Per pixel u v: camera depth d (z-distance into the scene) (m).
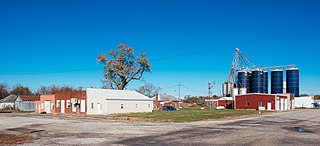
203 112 52.06
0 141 15.62
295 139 15.80
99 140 15.84
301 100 84.94
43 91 117.00
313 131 19.95
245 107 71.25
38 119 35.19
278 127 22.83
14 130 21.81
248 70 81.88
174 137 16.83
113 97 51.88
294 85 80.00
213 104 93.81
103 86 70.88
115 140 15.80
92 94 51.84
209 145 13.91
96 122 29.73
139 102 57.19
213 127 22.84
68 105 55.59
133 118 36.12
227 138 16.23
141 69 71.00
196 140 15.55
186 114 45.03
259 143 14.41
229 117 36.88
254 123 26.94
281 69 81.06
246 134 18.05
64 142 15.15
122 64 69.94
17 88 111.81
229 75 85.38
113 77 70.50
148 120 32.56
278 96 68.62
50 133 19.39
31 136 17.84
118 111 52.53
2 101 86.19
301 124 25.89
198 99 127.12
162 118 35.56
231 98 79.31
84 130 21.14
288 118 34.62
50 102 59.97
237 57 82.25
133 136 17.48
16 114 51.72
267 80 83.44
